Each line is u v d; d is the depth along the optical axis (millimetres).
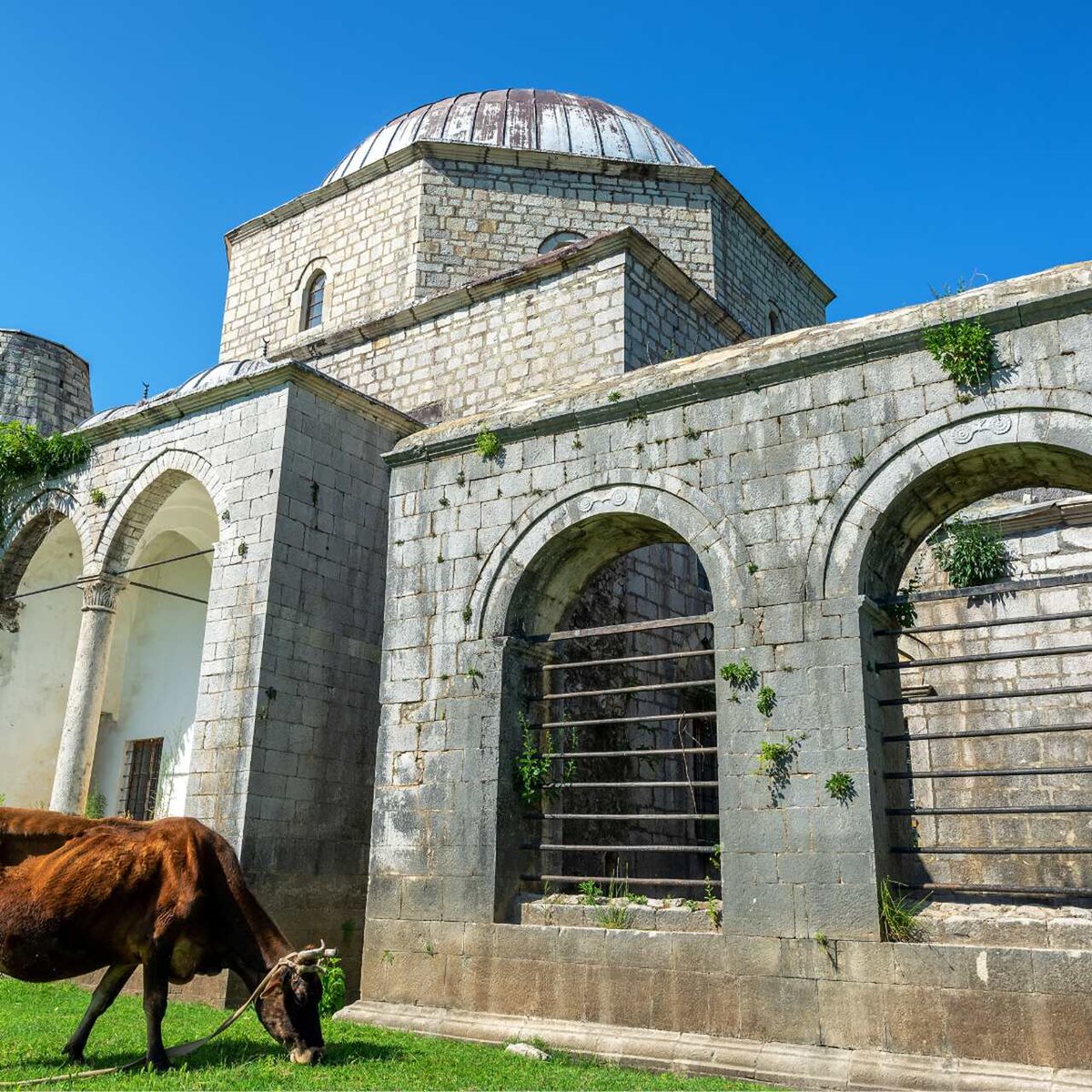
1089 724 9453
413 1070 9141
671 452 12312
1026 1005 8961
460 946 12039
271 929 9148
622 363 19328
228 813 14906
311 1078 8406
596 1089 8914
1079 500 18312
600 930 11242
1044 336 10430
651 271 20719
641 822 18125
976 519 19406
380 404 18297
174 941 8750
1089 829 17188
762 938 10320
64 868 8742
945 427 10727
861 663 10594
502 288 21344
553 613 13781
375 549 17875
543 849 12422
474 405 21078
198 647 22109
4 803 20641
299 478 16703
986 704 18562
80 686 18141
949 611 19250
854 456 11141
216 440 17484
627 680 18375
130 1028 10914
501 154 24141
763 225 26203
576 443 13062
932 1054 9242
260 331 26266
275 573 15938
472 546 13508
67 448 19812
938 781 18641
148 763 22266
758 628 11227
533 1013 11336
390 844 12961
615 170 24359
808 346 11688
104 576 18625
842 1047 9648
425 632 13547
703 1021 10391
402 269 23797
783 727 10805
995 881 17531
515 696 12938
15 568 20750
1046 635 18359
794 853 10398
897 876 10539
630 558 19094
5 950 8477
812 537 11164
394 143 26500
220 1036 10375
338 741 16375
